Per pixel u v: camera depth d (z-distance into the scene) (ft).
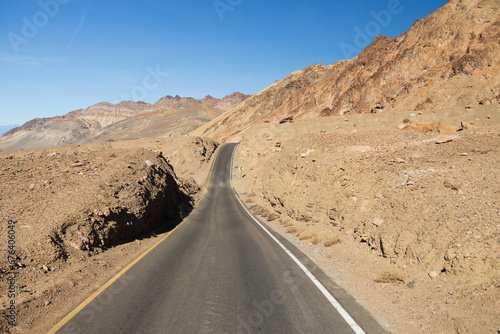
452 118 157.48
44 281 22.04
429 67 261.44
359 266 24.56
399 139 50.70
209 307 17.84
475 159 30.78
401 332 14.47
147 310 17.76
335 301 18.06
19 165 51.34
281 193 59.00
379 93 286.87
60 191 37.81
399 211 27.35
